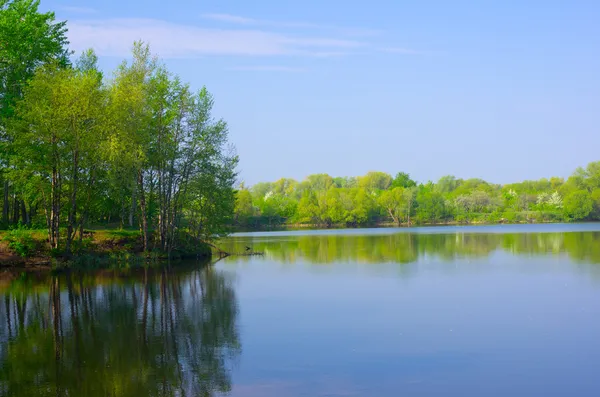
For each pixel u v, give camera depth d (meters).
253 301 28.56
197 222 55.81
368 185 196.62
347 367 17.41
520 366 17.38
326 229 144.00
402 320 23.72
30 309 26.64
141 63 47.91
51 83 42.38
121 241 49.56
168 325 23.12
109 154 42.50
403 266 43.34
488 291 30.69
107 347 19.75
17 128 41.97
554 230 101.44
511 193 175.62
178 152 50.28
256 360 18.16
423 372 16.89
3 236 44.31
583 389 15.37
